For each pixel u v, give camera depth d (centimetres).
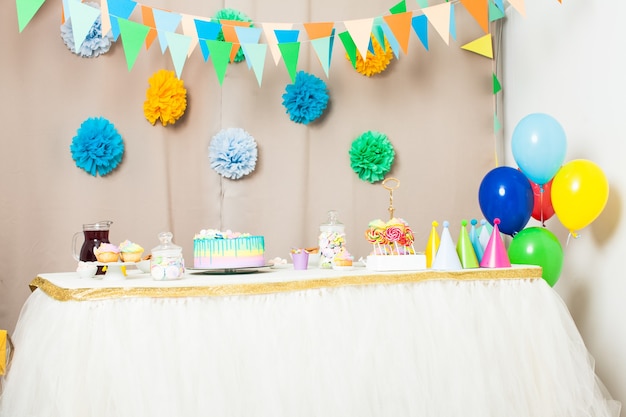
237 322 164
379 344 172
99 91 253
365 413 166
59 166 247
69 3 190
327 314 171
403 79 285
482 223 220
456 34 291
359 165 273
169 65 261
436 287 182
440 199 285
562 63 249
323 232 211
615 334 219
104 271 193
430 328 177
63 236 246
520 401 177
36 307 175
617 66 215
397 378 171
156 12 222
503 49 297
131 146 256
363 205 277
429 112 287
